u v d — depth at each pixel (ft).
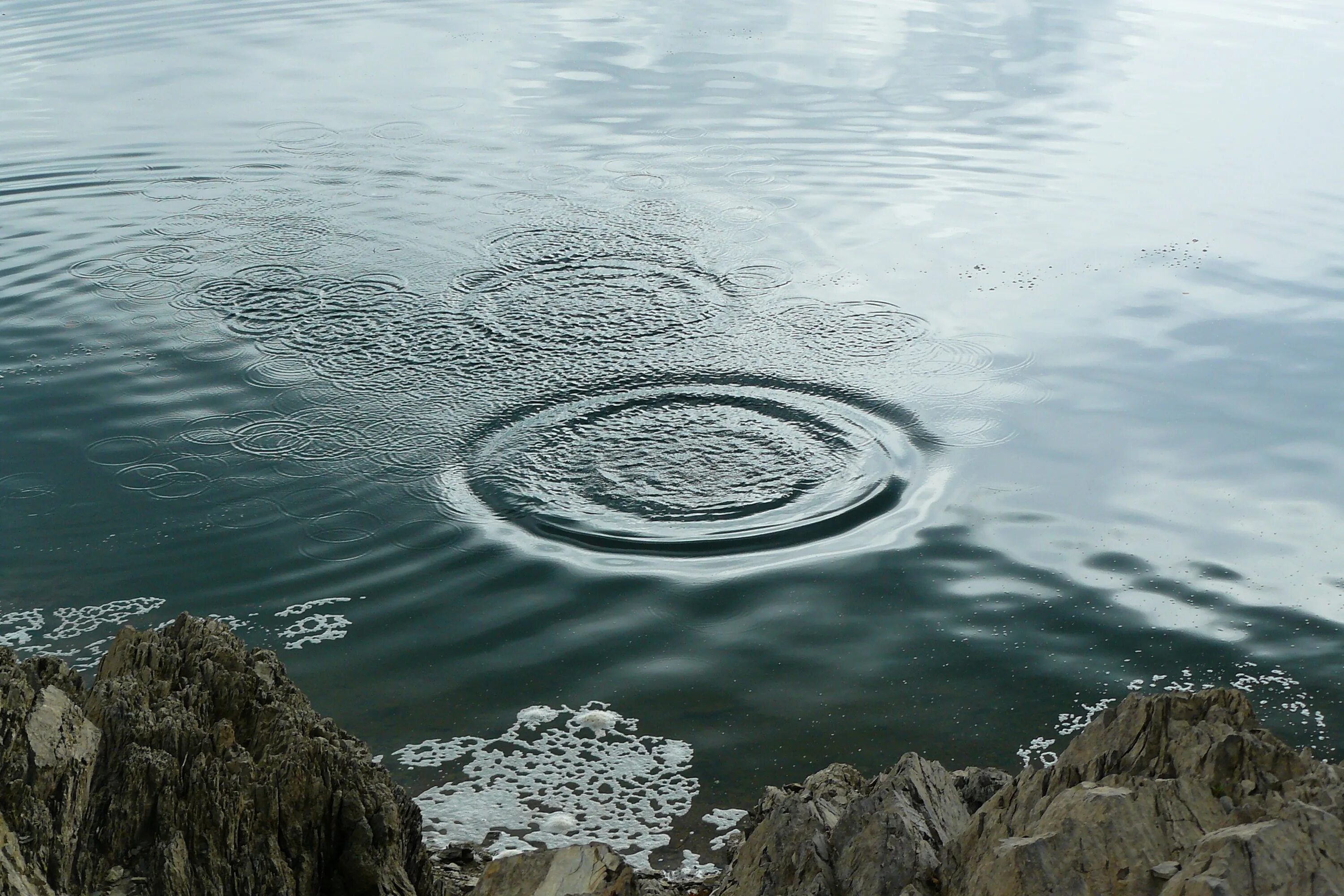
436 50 73.72
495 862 14.48
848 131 59.06
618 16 81.82
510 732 21.27
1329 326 38.91
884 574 26.05
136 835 13.51
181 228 46.91
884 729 21.45
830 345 37.32
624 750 20.88
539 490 29.12
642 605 24.89
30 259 43.60
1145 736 14.15
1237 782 13.07
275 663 16.90
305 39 76.43
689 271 43.01
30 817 12.78
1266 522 28.14
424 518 27.84
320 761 14.61
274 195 50.57
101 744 13.88
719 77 67.82
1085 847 12.13
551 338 37.47
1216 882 10.98
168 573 25.59
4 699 13.57
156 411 32.71
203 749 14.44
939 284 42.34
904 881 13.19
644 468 30.17
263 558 26.23
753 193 51.19
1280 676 22.85
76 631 23.63
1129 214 49.24
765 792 18.38
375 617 24.35
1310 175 53.47
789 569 26.20
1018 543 27.25
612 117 61.00
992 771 16.96
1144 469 30.53
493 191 51.13
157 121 60.44
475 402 33.32
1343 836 11.41
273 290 41.01
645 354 36.40
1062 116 61.67
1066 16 82.94
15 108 62.69
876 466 30.55
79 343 36.96
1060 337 38.14
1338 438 31.94
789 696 22.26
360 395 33.68
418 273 42.55
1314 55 73.41
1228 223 48.14
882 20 81.05
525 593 25.20
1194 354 36.96
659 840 18.86
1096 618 24.62
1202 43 76.13
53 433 31.53
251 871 13.85
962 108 62.80
